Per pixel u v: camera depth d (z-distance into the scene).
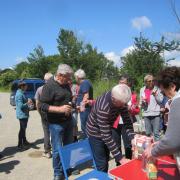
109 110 3.50
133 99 6.24
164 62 18.94
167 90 2.74
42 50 44.12
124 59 20.50
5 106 19.58
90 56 37.72
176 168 3.06
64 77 4.91
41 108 4.96
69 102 5.08
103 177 3.55
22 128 7.62
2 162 6.57
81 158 3.84
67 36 38.62
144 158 2.99
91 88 7.07
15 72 52.81
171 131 2.45
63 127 5.02
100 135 3.85
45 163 6.44
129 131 4.00
